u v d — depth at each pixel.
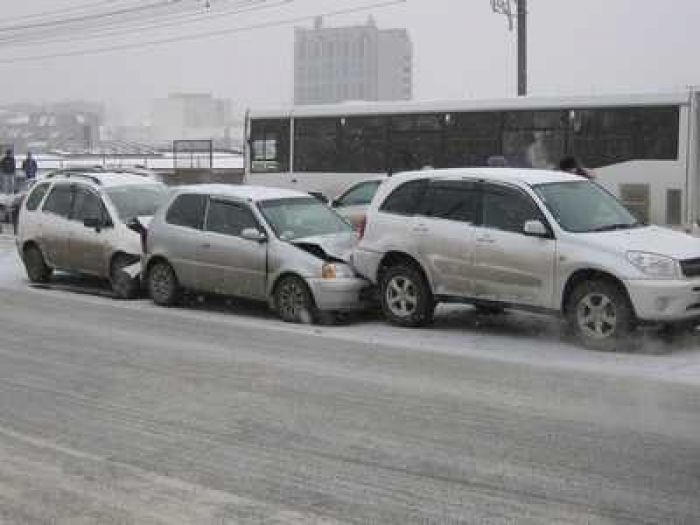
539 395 8.31
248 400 8.18
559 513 5.44
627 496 5.70
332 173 23.97
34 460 6.55
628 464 6.31
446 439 6.96
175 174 44.03
